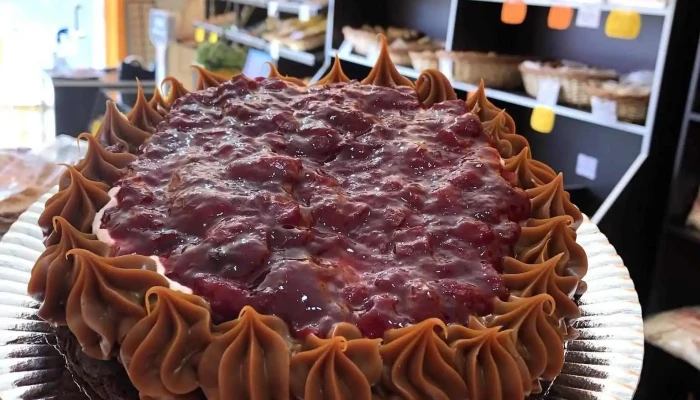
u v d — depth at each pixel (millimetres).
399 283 345
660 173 761
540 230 405
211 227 366
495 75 957
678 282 783
